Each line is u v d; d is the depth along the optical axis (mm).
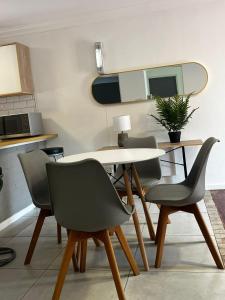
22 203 3711
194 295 1769
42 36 4273
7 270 2279
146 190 2684
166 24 3934
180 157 4094
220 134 3965
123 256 2338
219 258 2029
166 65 3971
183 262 2148
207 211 3146
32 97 4398
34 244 2344
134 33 4027
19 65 4047
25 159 2385
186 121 3826
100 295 1859
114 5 3797
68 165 1570
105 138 4281
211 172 4039
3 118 3936
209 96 3930
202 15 3836
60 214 1746
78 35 4180
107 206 1649
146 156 2160
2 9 3557
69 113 4328
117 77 4125
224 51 3836
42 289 1983
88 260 2318
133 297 1797
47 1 3461
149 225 2576
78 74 4246
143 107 4121
